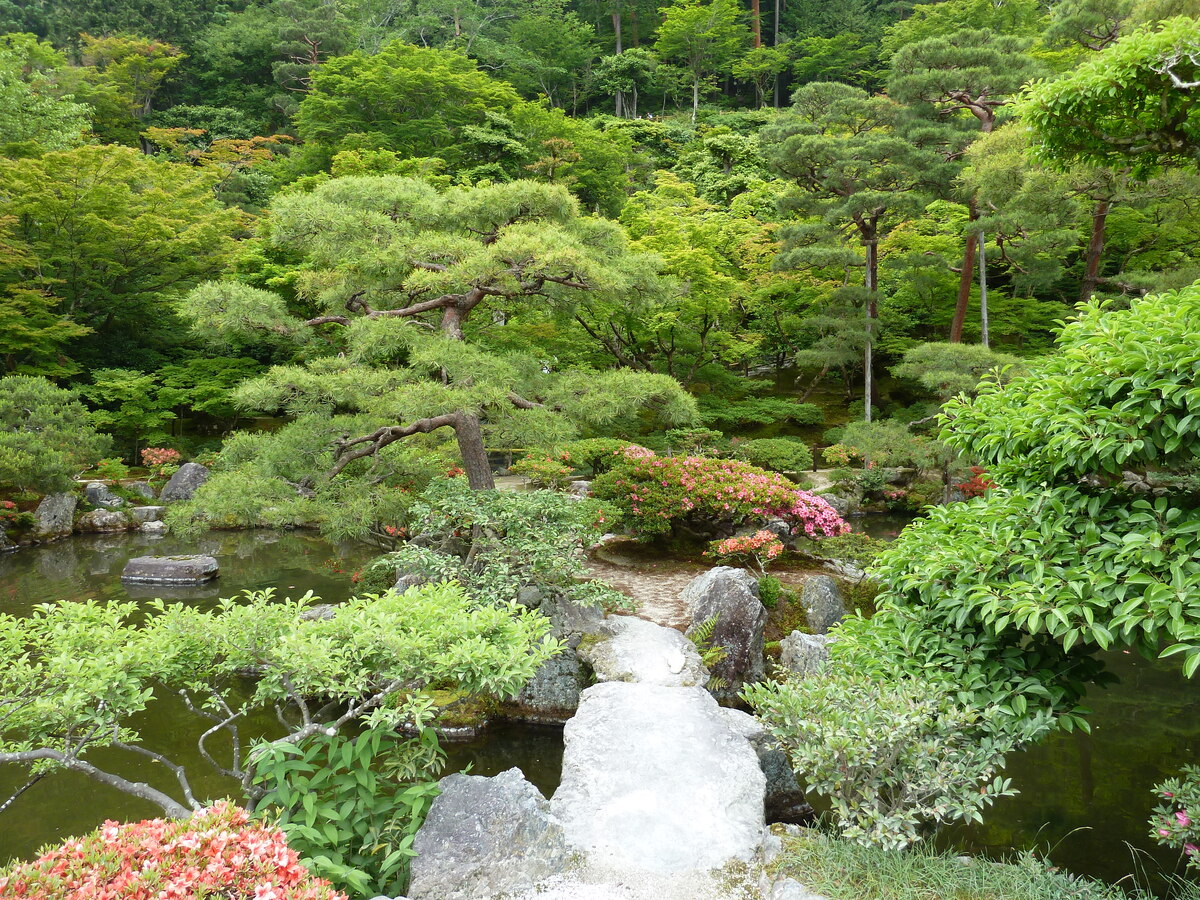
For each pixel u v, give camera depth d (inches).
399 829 151.5
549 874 136.6
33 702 144.6
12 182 655.1
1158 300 137.1
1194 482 140.4
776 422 828.0
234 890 100.4
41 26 1478.8
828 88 740.7
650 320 704.4
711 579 321.7
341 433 327.0
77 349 790.5
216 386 729.0
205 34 1489.9
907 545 167.5
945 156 698.2
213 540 552.4
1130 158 220.2
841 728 137.0
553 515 315.3
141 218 705.0
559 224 359.6
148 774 228.7
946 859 135.7
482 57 1549.0
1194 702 276.7
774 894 130.3
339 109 1079.6
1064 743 243.9
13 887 92.1
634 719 197.9
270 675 157.6
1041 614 134.5
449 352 291.6
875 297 725.3
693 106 1611.7
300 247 352.5
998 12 1083.9
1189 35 183.0
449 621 162.9
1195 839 150.6
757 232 853.2
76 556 507.8
